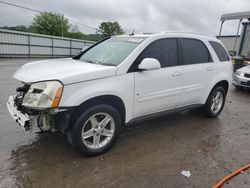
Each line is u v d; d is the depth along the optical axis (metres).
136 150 3.31
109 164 2.91
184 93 4.02
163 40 3.70
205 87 4.41
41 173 2.65
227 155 3.28
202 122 4.63
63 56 25.20
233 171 2.86
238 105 6.18
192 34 4.23
